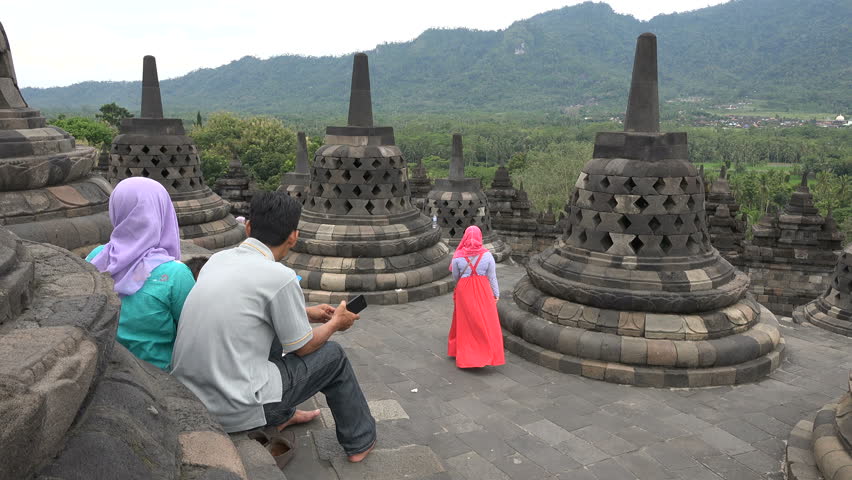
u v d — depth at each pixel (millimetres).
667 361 6824
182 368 3250
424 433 5508
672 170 7316
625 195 7406
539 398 6375
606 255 7570
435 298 10906
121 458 1908
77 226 6336
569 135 167625
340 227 10984
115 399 2225
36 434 1554
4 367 1641
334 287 10578
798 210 19375
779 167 127438
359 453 3914
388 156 11242
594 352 7023
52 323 2055
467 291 7020
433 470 3918
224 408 3252
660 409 6145
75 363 1831
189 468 2297
